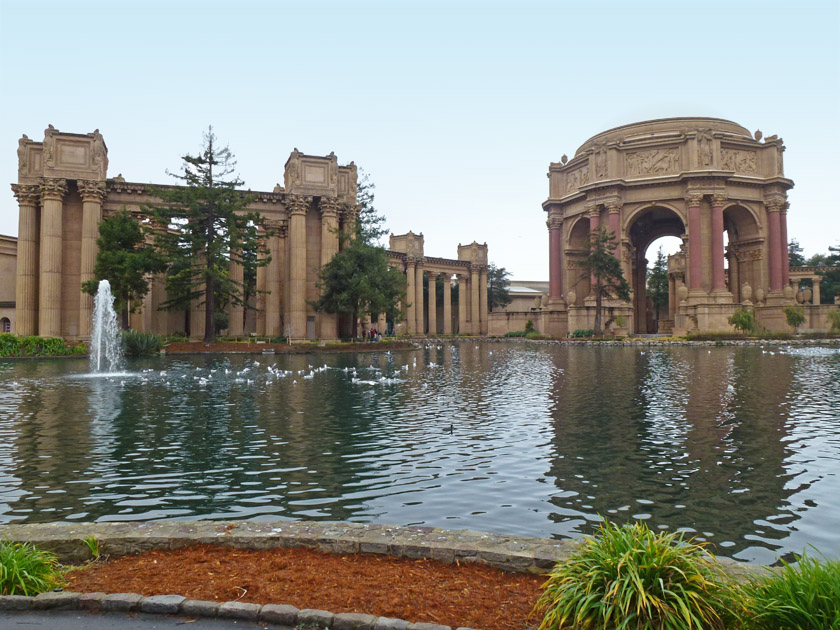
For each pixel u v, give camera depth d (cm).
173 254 4644
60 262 5144
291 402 1808
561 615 448
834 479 929
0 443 1220
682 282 8700
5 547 571
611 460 1060
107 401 1825
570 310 7806
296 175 5628
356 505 820
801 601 419
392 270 5309
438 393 2023
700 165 7412
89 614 505
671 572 457
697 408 1630
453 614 482
